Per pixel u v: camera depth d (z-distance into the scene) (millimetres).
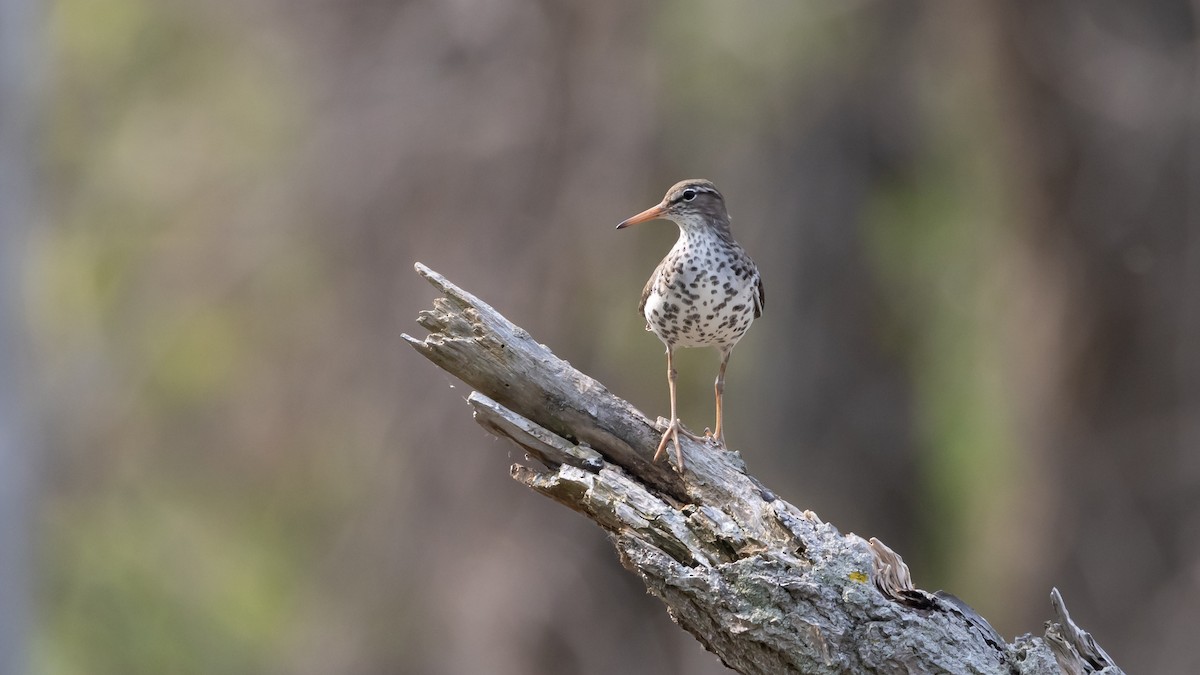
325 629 16375
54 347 20156
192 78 20422
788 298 18375
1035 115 16484
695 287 7801
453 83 15438
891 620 5410
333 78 15828
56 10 21047
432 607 15414
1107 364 16453
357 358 15742
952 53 17859
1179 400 16109
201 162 18562
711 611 5531
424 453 15289
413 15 15562
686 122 16766
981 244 19500
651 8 15719
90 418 20250
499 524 15258
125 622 20922
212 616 21266
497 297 15188
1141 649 15961
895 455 18891
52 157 20484
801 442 18438
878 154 18562
